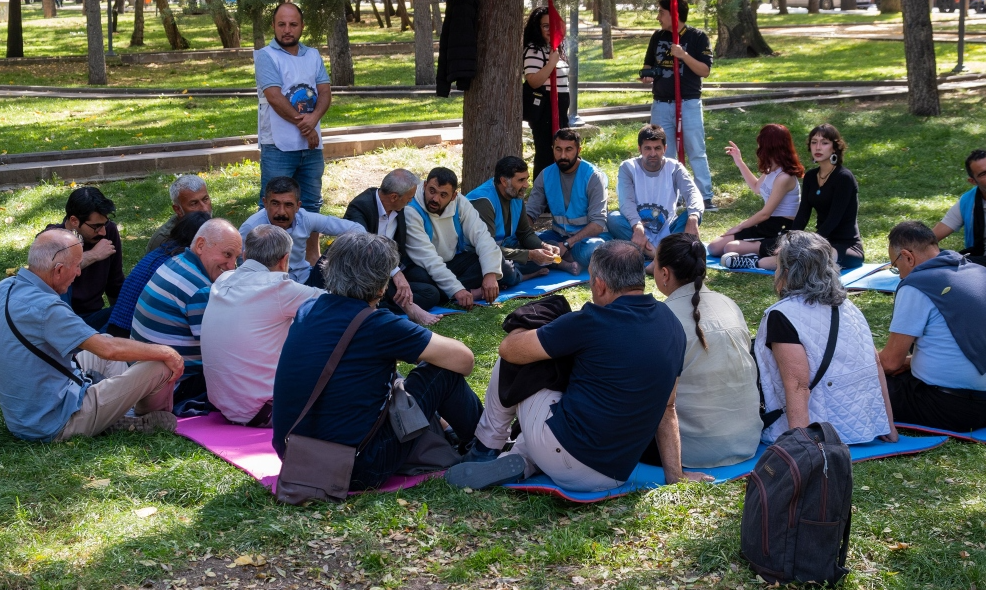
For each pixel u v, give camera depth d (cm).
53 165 1045
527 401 408
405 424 400
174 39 3141
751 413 434
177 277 505
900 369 490
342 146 1189
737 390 426
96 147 1208
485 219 739
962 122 1387
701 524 373
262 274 479
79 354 506
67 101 1805
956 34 2950
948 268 475
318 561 344
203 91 2056
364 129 1338
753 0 2655
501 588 330
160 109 1667
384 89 2061
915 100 1455
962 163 1162
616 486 402
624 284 388
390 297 670
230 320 472
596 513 386
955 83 1827
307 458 388
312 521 371
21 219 903
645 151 796
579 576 338
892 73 2017
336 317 395
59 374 442
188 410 505
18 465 415
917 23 1431
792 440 335
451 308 705
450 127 1427
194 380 515
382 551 349
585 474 394
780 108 1541
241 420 480
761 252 790
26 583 322
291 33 775
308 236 661
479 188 755
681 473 411
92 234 595
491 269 705
